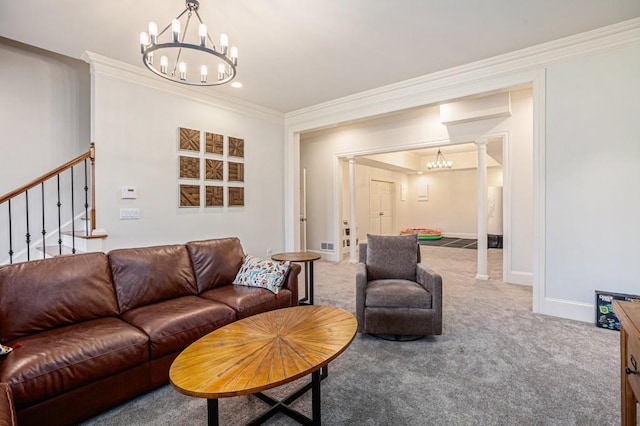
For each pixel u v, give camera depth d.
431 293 2.65
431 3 2.40
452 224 10.64
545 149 3.17
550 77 3.11
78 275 2.19
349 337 1.69
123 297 2.36
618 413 1.73
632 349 1.16
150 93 3.65
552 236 3.16
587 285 3.02
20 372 1.49
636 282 2.81
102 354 1.73
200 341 1.66
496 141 5.08
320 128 4.96
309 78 3.81
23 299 1.93
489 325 2.98
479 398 1.88
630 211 2.82
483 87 3.44
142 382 1.90
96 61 3.21
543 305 3.24
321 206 6.71
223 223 4.43
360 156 6.33
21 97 3.51
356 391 1.97
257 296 2.64
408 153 9.09
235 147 4.54
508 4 2.43
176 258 2.74
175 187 3.89
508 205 4.67
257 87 4.09
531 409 1.77
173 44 1.96
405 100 3.96
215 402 1.37
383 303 2.66
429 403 1.84
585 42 2.91
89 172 3.92
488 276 4.93
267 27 2.70
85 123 3.96
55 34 2.81
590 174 2.97
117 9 2.43
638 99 2.76
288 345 1.60
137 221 3.55
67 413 1.62
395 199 10.51
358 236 8.52
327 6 2.42
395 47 3.07
